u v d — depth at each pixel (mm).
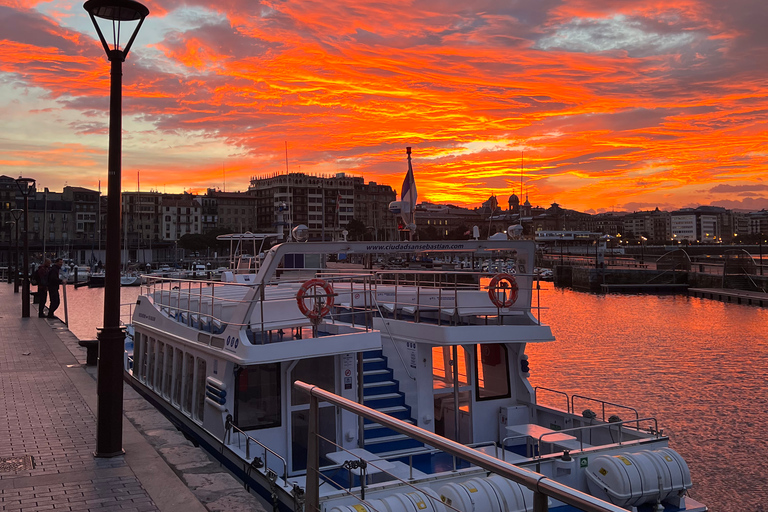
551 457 10148
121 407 8906
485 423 12797
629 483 9750
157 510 6914
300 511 8820
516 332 12258
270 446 11172
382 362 13516
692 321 65000
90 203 199500
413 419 12562
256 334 12312
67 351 19219
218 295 14391
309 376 11805
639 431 11328
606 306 80625
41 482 7758
